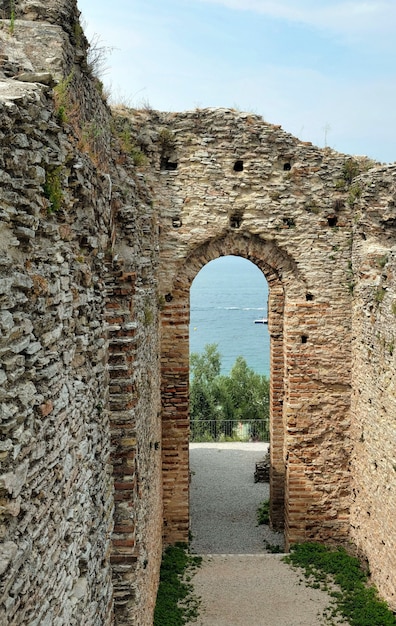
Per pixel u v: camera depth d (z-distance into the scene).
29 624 3.70
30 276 4.04
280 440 15.78
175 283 14.91
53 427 4.36
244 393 32.94
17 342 3.73
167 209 14.77
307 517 14.92
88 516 5.52
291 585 12.66
